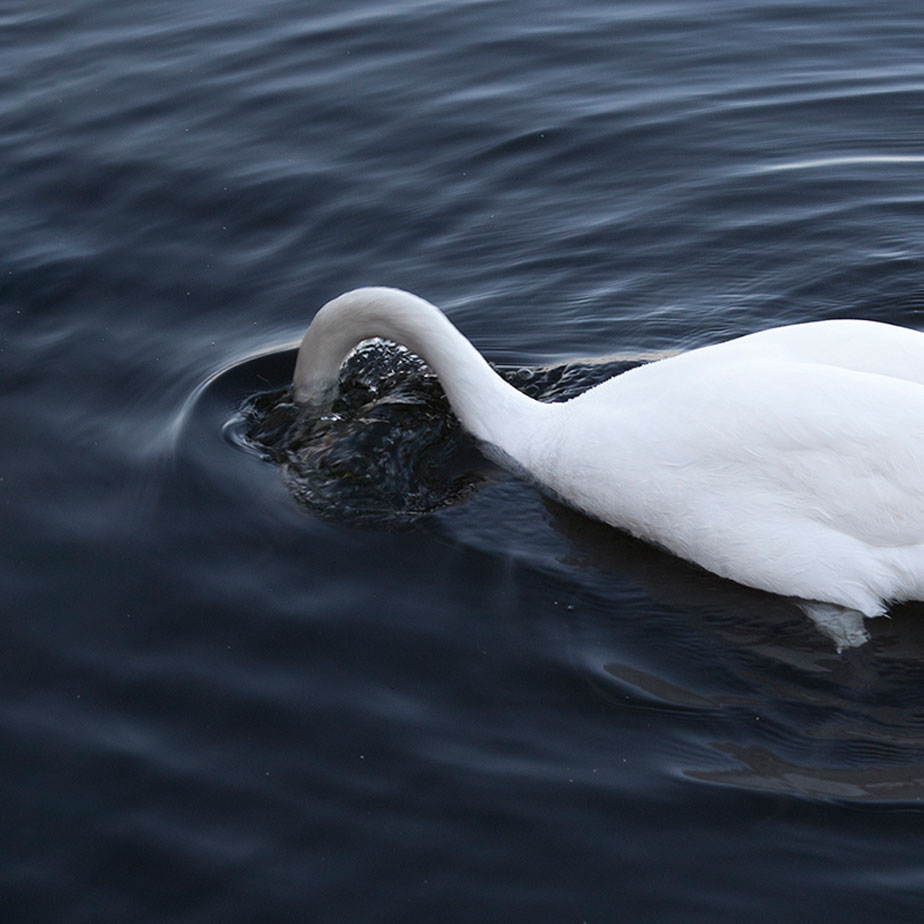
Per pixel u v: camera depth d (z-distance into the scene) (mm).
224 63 15922
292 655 8227
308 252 12797
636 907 6578
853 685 7887
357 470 9922
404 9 17031
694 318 11797
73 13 17438
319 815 7160
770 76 15172
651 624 8383
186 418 10578
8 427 10523
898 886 6613
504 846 6930
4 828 7188
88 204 13547
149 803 7293
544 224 13078
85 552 9164
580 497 9305
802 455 8227
